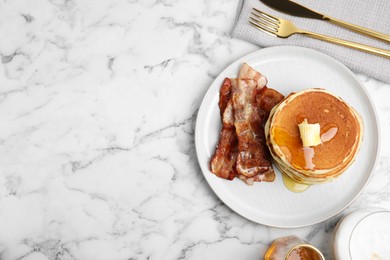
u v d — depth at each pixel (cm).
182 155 83
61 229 83
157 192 83
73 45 86
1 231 83
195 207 83
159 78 85
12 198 84
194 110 84
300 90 82
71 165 84
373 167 78
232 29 85
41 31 87
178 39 86
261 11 83
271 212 79
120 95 85
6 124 85
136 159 84
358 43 82
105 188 84
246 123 79
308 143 74
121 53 86
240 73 81
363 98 80
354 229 75
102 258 83
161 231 83
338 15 83
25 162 85
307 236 82
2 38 87
